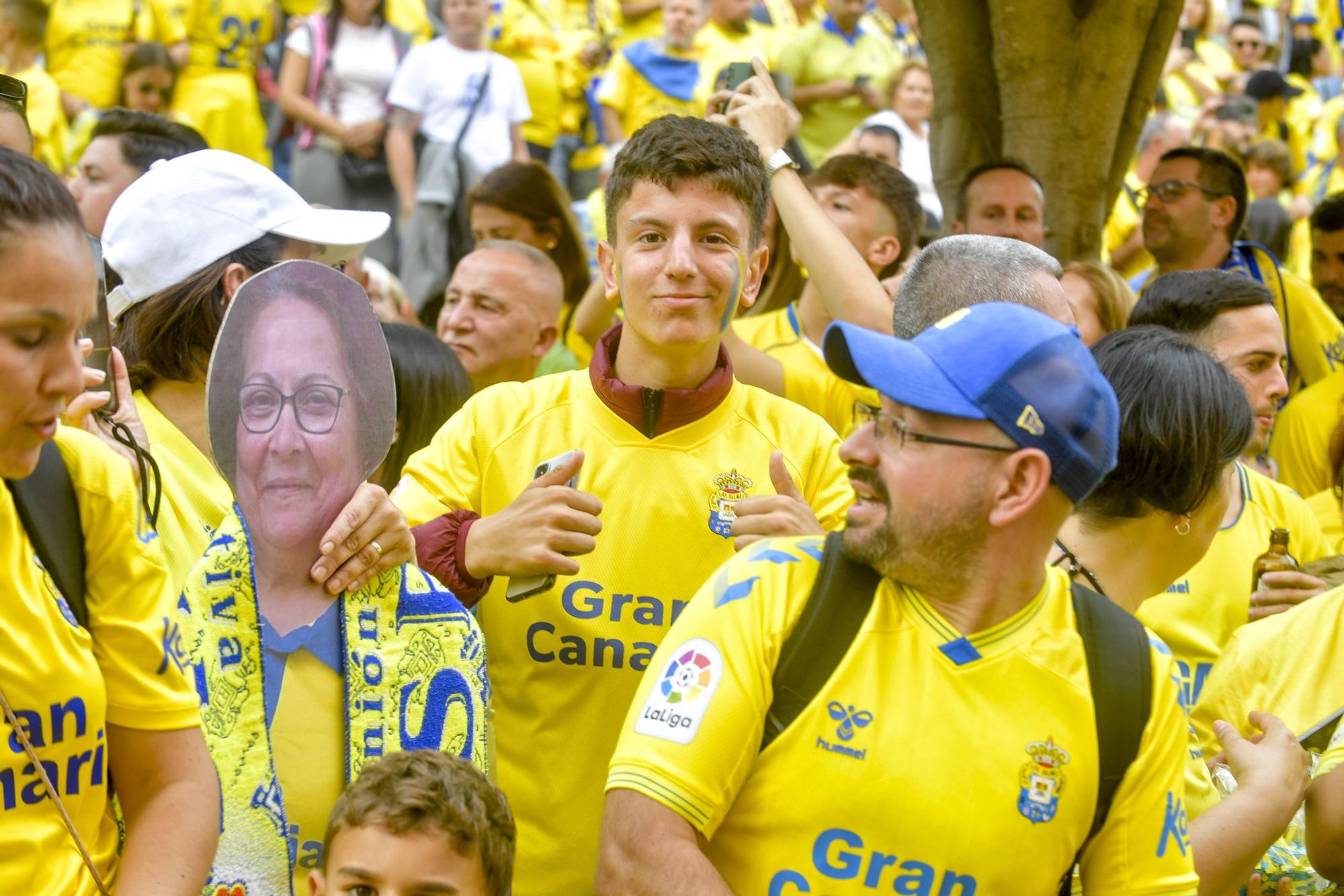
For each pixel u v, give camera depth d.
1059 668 2.30
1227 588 3.93
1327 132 12.66
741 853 2.29
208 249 2.99
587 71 10.31
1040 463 2.25
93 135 4.64
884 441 2.32
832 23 10.37
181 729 2.22
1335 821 2.90
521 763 3.08
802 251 4.00
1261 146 10.26
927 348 2.32
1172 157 6.07
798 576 2.36
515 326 4.88
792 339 4.73
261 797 2.50
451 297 4.93
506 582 3.16
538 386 3.30
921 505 2.27
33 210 1.91
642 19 10.82
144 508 2.39
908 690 2.28
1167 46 5.75
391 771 2.37
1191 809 2.94
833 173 5.05
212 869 2.41
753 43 10.34
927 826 2.23
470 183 8.98
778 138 4.12
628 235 3.12
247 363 2.65
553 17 10.51
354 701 2.61
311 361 2.68
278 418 2.65
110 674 2.18
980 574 2.29
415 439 4.01
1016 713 2.27
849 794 2.24
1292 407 5.50
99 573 2.16
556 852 3.03
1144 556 2.98
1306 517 4.14
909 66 9.91
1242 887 3.15
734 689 2.27
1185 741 2.38
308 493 2.65
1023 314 2.33
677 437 3.17
